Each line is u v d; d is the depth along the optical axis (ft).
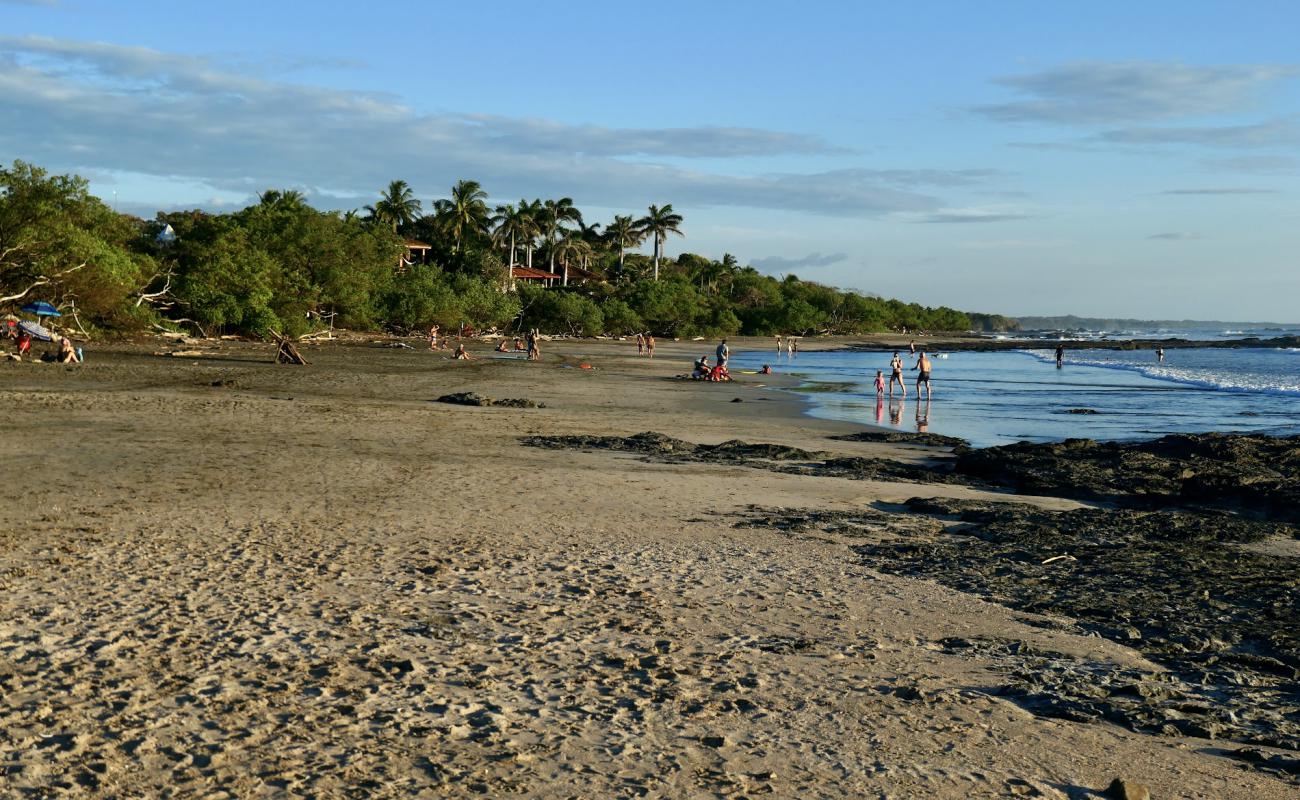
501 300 346.74
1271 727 20.97
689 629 26.53
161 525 37.47
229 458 56.08
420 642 24.40
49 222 166.30
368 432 72.33
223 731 18.45
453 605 27.94
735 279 562.66
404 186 402.52
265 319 219.61
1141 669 24.84
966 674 23.77
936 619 28.81
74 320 180.34
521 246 446.60
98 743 17.70
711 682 22.29
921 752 18.69
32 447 57.31
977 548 39.58
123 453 56.24
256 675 21.59
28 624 24.57
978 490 58.39
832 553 37.55
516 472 55.36
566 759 17.69
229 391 102.27
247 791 15.96
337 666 22.38
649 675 22.59
